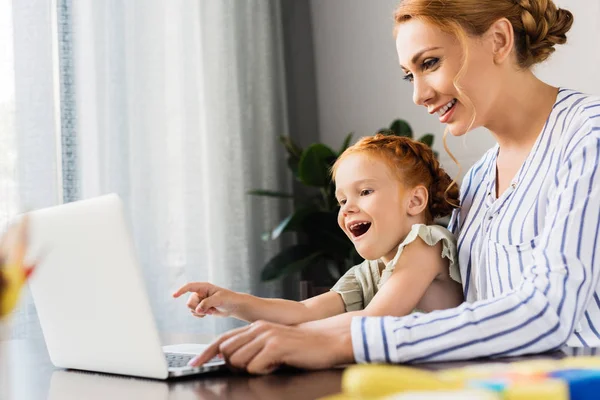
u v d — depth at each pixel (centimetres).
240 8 304
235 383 73
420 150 125
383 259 123
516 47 111
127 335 82
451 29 106
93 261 83
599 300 101
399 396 46
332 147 329
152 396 69
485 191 122
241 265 293
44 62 240
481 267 114
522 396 48
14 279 57
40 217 88
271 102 311
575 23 252
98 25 257
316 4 333
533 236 108
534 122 114
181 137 278
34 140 237
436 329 77
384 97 311
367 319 79
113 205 80
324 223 278
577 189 87
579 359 60
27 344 137
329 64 329
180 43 281
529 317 77
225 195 289
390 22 309
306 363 77
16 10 236
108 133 258
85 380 86
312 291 162
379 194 118
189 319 272
